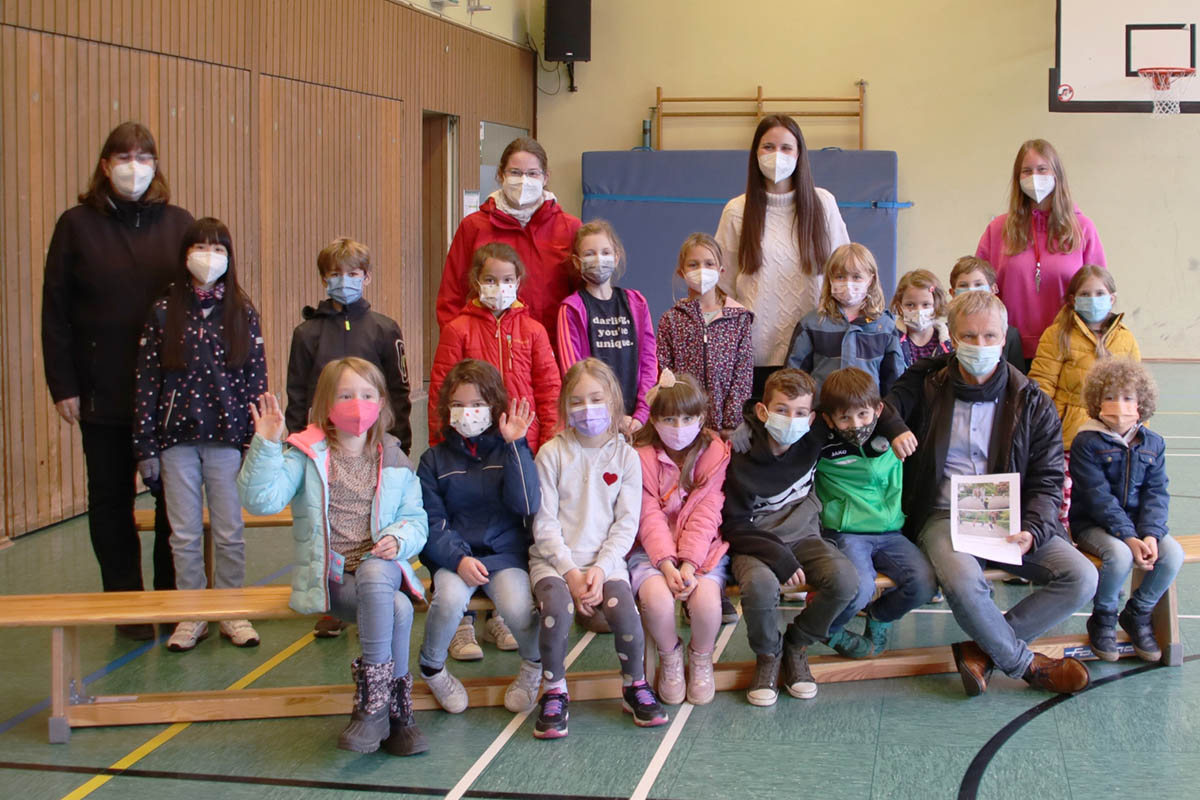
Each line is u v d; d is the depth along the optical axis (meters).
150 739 2.57
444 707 2.72
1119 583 2.91
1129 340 3.53
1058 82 8.98
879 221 9.75
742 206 3.56
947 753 2.44
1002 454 2.96
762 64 10.12
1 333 4.41
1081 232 3.82
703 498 2.84
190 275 3.05
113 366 3.08
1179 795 2.22
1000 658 2.76
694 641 2.74
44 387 4.64
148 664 3.03
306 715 2.71
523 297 3.38
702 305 3.35
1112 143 9.70
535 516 2.76
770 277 3.48
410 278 8.01
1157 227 9.73
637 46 10.22
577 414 2.73
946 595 2.78
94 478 3.14
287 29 6.43
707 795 2.26
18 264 4.49
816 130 10.11
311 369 3.24
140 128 3.02
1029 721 2.61
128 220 3.08
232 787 2.31
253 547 4.38
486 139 9.22
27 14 4.54
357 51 7.19
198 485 3.10
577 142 10.34
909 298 3.58
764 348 3.51
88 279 3.06
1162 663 2.98
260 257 6.27
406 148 7.87
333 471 2.63
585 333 3.25
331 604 2.61
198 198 5.70
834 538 2.94
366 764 2.42
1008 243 3.93
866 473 2.95
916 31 9.91
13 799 2.26
